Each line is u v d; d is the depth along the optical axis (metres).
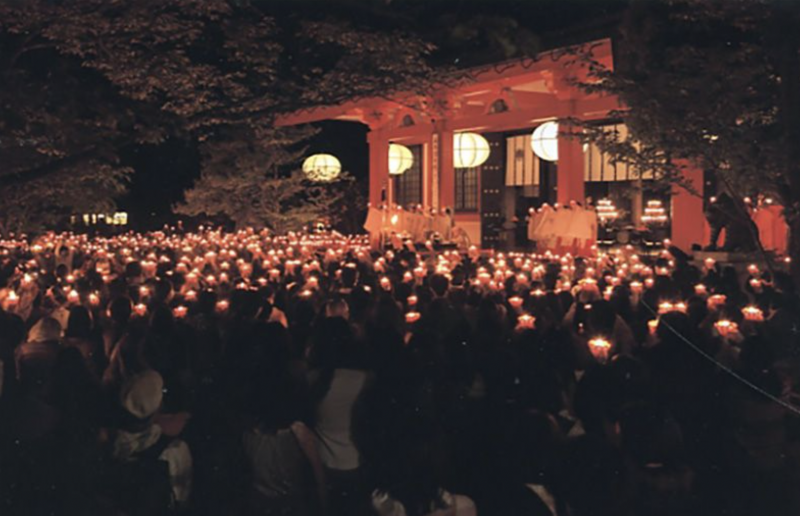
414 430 4.00
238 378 5.11
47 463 4.38
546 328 6.27
